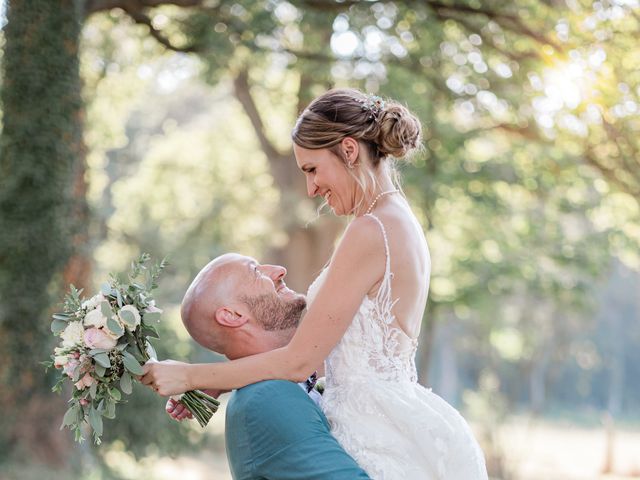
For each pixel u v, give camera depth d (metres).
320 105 2.42
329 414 2.38
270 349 2.36
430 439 2.31
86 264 9.25
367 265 2.34
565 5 9.83
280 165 15.47
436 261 13.83
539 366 23.70
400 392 2.35
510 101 11.04
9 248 8.88
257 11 9.67
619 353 32.09
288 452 2.17
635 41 9.61
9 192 8.88
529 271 13.64
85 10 9.77
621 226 13.61
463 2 10.17
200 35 10.17
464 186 12.59
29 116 8.84
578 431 27.69
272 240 15.12
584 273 13.64
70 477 8.94
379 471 2.28
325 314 2.30
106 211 17.03
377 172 2.43
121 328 2.31
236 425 2.24
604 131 10.47
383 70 10.84
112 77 13.28
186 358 12.62
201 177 17.69
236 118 18.39
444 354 29.67
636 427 30.92
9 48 8.88
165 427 11.65
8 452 8.90
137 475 11.53
